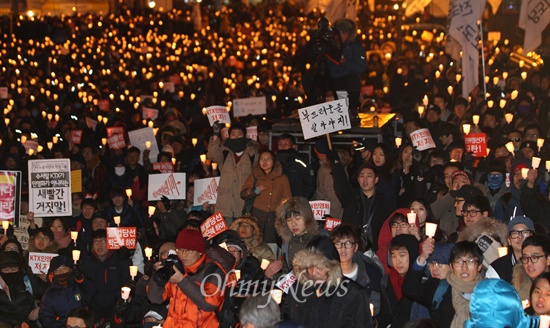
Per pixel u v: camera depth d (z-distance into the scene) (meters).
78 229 15.56
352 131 16.27
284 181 14.29
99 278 13.30
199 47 43.12
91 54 39.78
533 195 12.86
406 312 10.32
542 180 13.53
